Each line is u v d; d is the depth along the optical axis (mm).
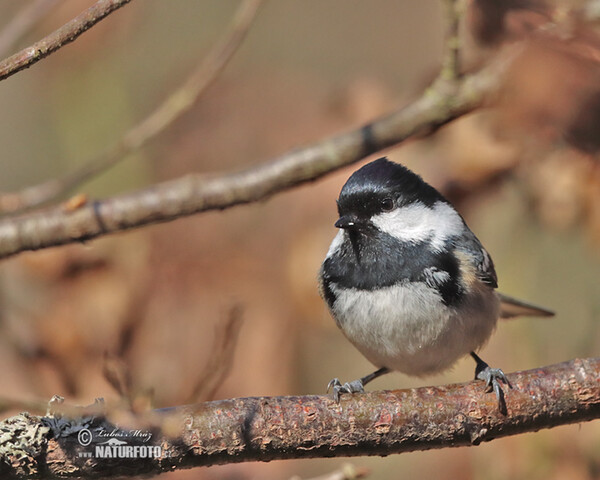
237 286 11461
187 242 11945
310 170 8492
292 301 10766
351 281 8594
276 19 16281
